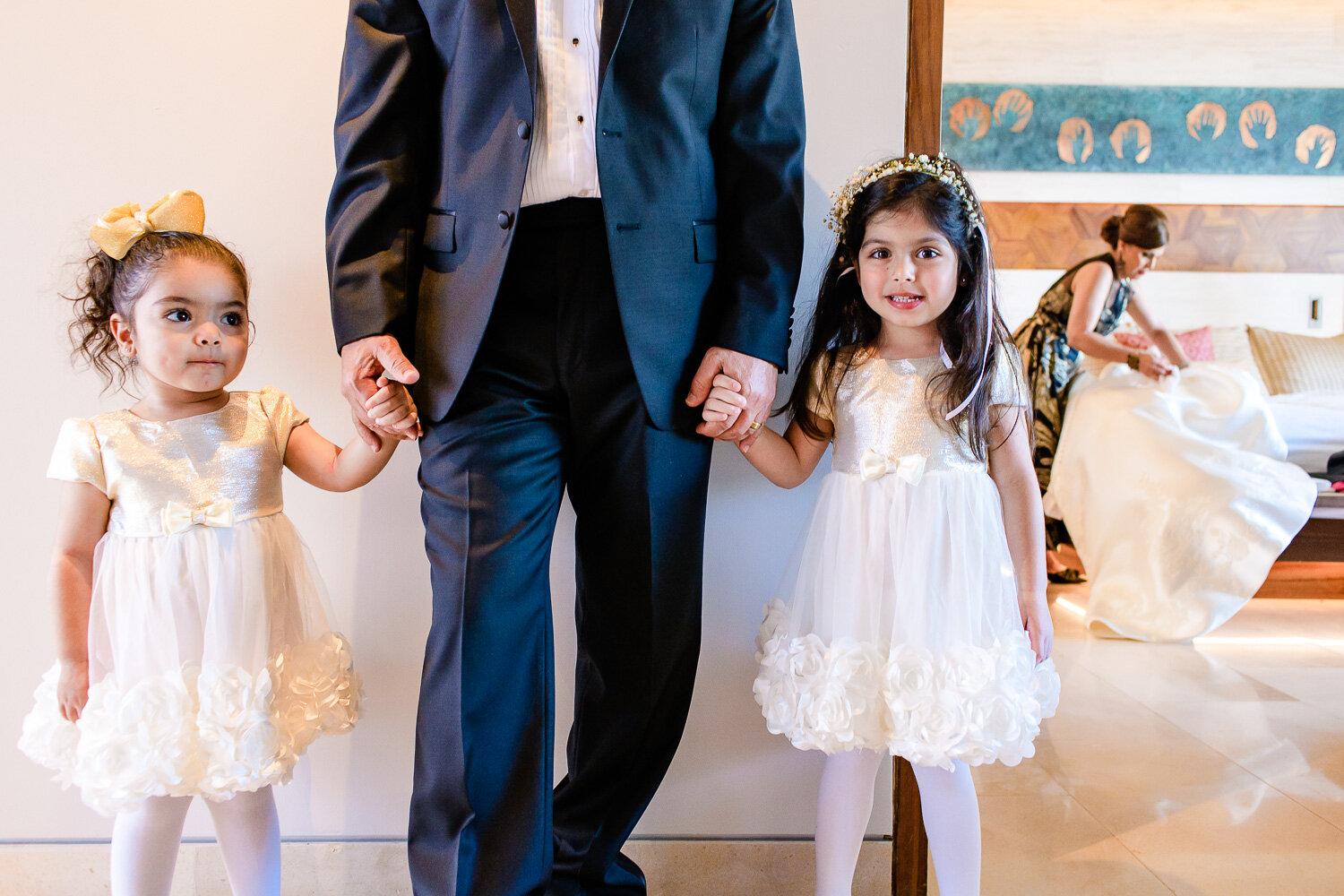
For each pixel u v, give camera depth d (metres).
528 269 1.07
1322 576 3.45
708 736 1.45
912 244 1.17
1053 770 1.99
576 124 1.04
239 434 1.15
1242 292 3.80
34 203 1.36
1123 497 3.09
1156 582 2.98
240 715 1.03
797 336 1.43
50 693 1.09
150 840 1.08
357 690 1.19
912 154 1.39
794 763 1.44
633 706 1.16
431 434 1.09
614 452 1.12
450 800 1.04
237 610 1.08
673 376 1.07
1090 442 3.26
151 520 1.08
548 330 1.09
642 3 1.02
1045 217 3.84
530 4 1.00
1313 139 3.75
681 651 1.16
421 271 1.10
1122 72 3.79
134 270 1.06
